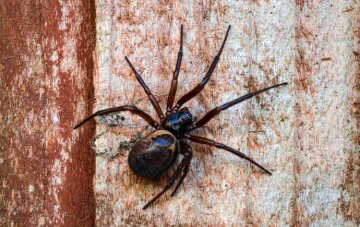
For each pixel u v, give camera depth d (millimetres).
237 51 197
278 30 197
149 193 194
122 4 195
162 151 192
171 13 197
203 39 197
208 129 197
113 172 194
